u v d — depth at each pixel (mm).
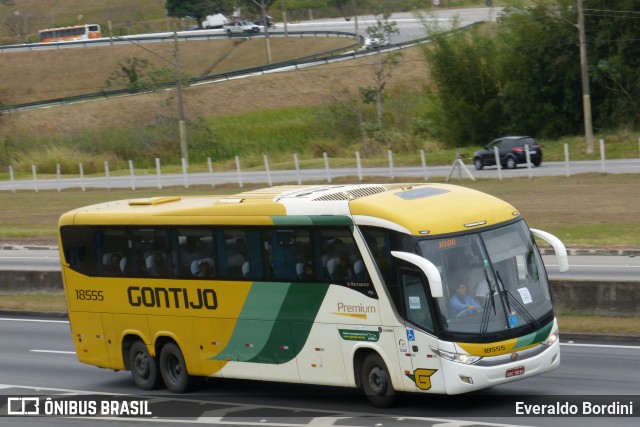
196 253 27641
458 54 122688
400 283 22953
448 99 124438
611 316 34000
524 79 117875
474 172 84938
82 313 30859
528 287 23219
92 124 150375
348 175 87875
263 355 26297
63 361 34375
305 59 157875
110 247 29875
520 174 79312
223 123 144500
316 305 24875
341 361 24547
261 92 152000
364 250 23672
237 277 26656
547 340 23031
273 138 138250
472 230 23047
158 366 29141
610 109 114375
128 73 162250
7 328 41844
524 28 117312
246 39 181500
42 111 154875
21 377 32031
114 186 99438
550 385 25359
